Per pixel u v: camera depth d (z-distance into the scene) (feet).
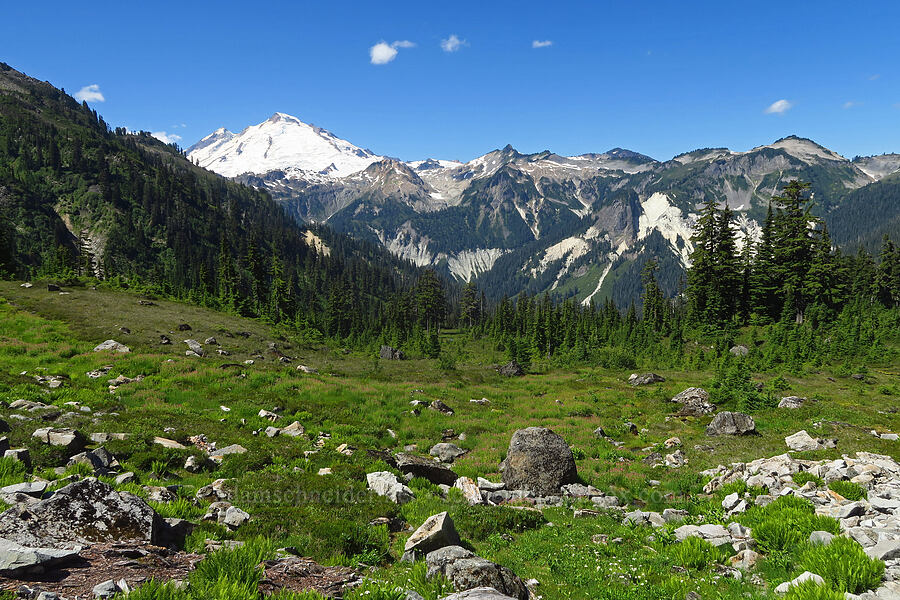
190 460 53.16
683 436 88.69
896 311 281.95
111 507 28.68
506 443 83.35
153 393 92.73
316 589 26.40
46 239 558.97
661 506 54.13
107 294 223.92
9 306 172.55
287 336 229.45
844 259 337.72
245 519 37.60
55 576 22.21
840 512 41.29
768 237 289.74
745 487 54.65
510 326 430.61
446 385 145.48
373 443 78.54
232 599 21.97
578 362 237.25
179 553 28.84
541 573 33.60
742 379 115.85
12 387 75.66
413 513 45.73
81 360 117.50
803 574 28.17
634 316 355.15
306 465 57.72
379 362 200.95
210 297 294.66
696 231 293.23
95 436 55.16
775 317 272.72
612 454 78.38
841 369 179.83
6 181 595.06
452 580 27.12
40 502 27.84
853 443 69.87
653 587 29.58
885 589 25.72
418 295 470.80
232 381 109.81
